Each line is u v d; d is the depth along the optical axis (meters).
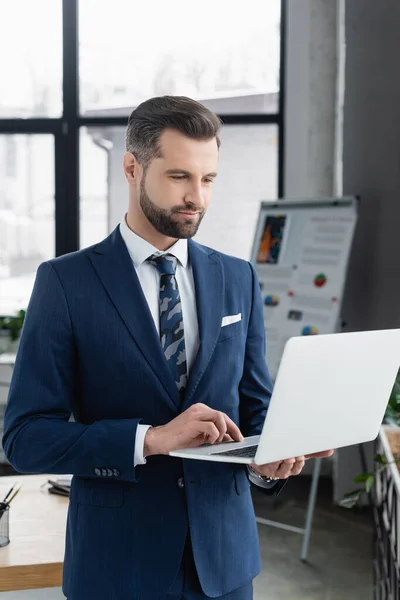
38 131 5.58
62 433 1.26
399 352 1.30
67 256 1.38
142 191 1.29
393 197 4.28
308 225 4.41
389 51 4.23
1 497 2.14
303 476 5.20
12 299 5.72
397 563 2.37
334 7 5.07
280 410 1.12
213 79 5.43
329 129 5.14
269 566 3.70
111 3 5.47
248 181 5.43
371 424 1.34
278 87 5.35
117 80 5.52
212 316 1.38
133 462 1.23
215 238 5.49
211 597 1.32
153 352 1.31
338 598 3.33
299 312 4.27
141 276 1.38
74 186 5.60
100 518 1.32
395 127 4.25
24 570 1.69
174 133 1.23
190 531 1.31
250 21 5.34
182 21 5.42
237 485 1.39
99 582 1.30
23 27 5.54
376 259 4.37
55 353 1.31
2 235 5.68
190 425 1.21
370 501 4.34
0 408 5.35
